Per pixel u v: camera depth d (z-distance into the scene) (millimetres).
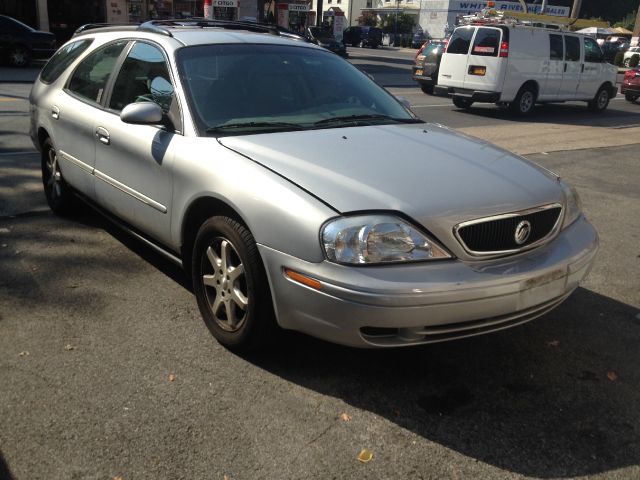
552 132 12586
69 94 4930
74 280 4172
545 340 3689
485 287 2785
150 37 4160
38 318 3633
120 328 3566
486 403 3029
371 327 2773
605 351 3588
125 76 4254
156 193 3695
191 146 3426
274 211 2891
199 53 3895
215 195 3178
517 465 2602
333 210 2775
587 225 3555
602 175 8492
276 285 2918
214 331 3428
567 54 15680
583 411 2998
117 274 4301
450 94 15438
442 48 18203
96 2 26281
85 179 4613
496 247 2963
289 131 3562
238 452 2596
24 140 8656
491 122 13922
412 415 2906
